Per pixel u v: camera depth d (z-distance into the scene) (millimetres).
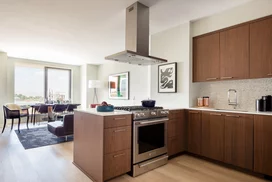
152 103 2984
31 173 2318
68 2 2508
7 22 3203
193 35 3270
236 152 2465
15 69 6301
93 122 2211
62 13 2854
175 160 2871
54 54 5801
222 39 2873
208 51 3053
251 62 2533
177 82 3381
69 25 3361
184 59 3275
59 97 7277
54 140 3963
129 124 2283
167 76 3541
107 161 2059
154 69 3846
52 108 5891
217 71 2928
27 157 2898
